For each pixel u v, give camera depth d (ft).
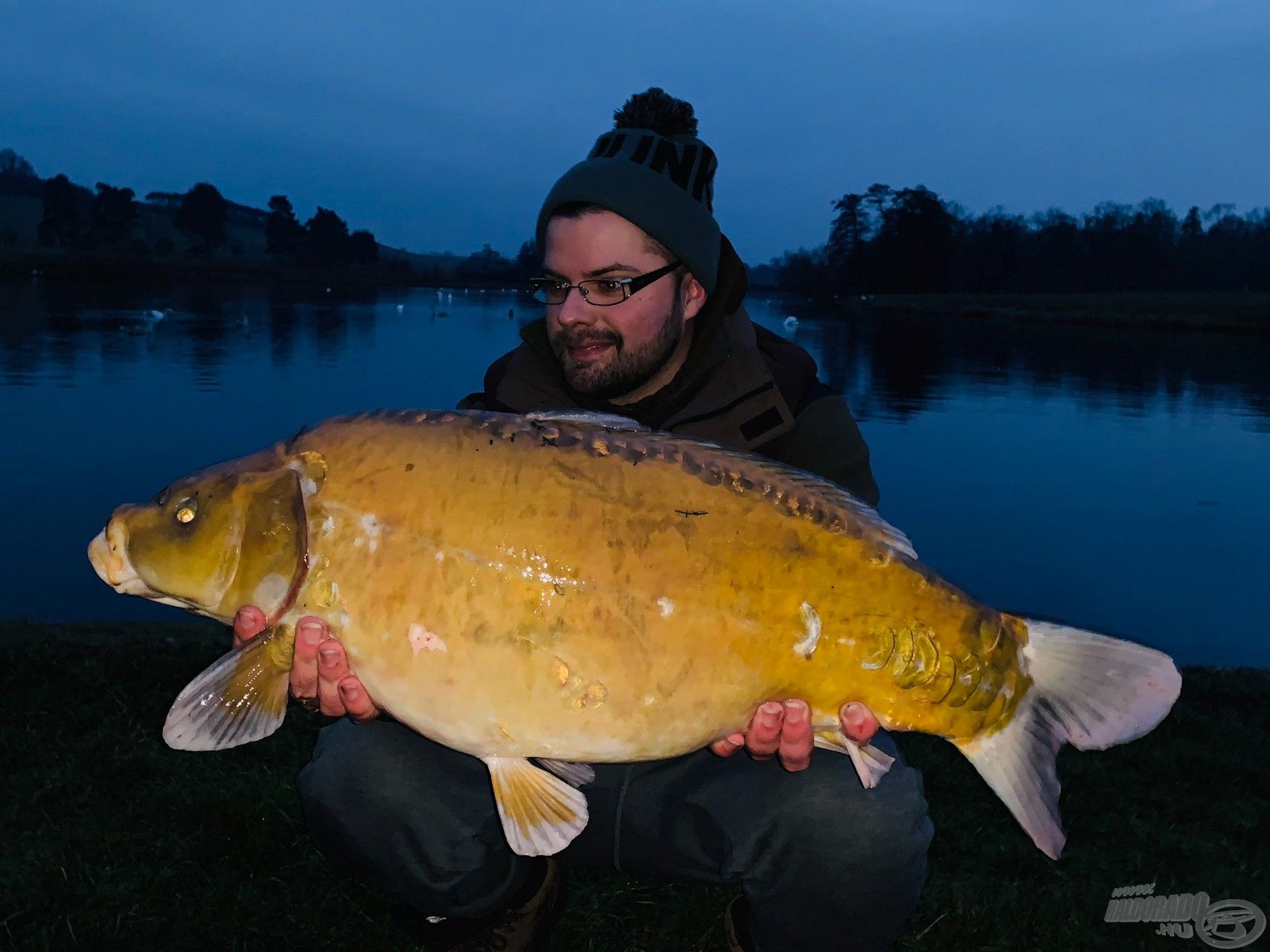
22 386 52.37
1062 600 23.91
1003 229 276.00
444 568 6.20
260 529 6.42
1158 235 264.93
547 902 7.73
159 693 13.56
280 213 313.32
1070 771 13.12
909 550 6.72
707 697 6.32
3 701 13.01
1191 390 74.74
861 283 281.95
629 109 8.63
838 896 6.84
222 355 75.61
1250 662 20.36
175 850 9.47
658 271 7.67
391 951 8.34
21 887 8.76
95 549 6.83
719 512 6.43
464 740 6.30
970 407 62.90
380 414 6.64
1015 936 9.02
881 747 7.19
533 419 6.65
